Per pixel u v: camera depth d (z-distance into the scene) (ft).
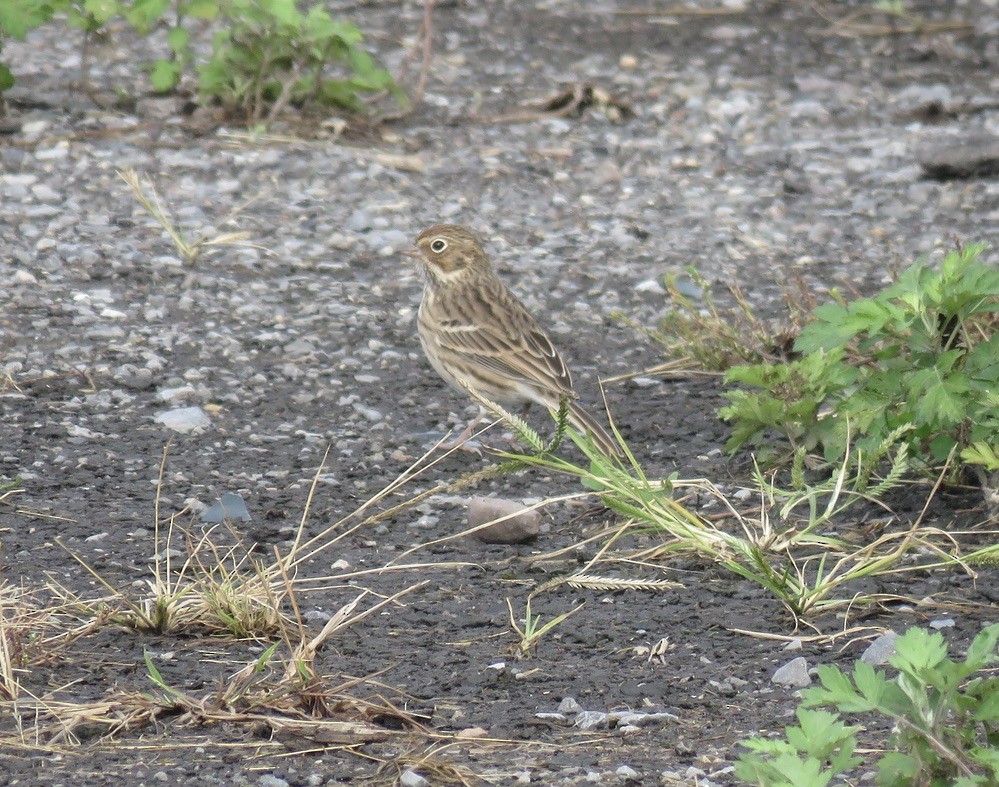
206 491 35.70
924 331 33.14
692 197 61.05
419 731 23.66
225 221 55.93
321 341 46.65
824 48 82.07
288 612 28.94
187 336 46.32
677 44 82.69
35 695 24.76
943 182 62.49
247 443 39.01
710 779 21.79
